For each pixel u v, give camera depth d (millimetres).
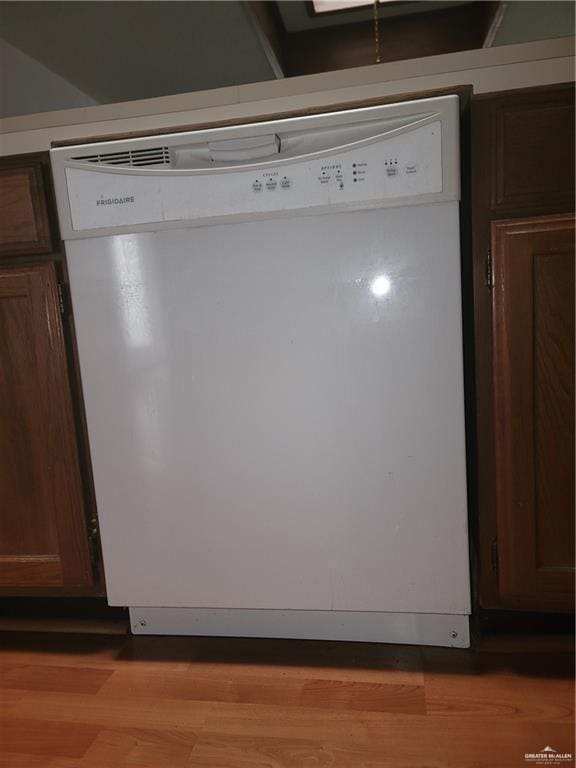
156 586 967
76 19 1926
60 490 987
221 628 1022
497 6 1830
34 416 979
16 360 969
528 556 876
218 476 919
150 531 953
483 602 917
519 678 866
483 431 888
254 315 875
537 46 898
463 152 871
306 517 902
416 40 2098
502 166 830
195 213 867
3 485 1004
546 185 824
